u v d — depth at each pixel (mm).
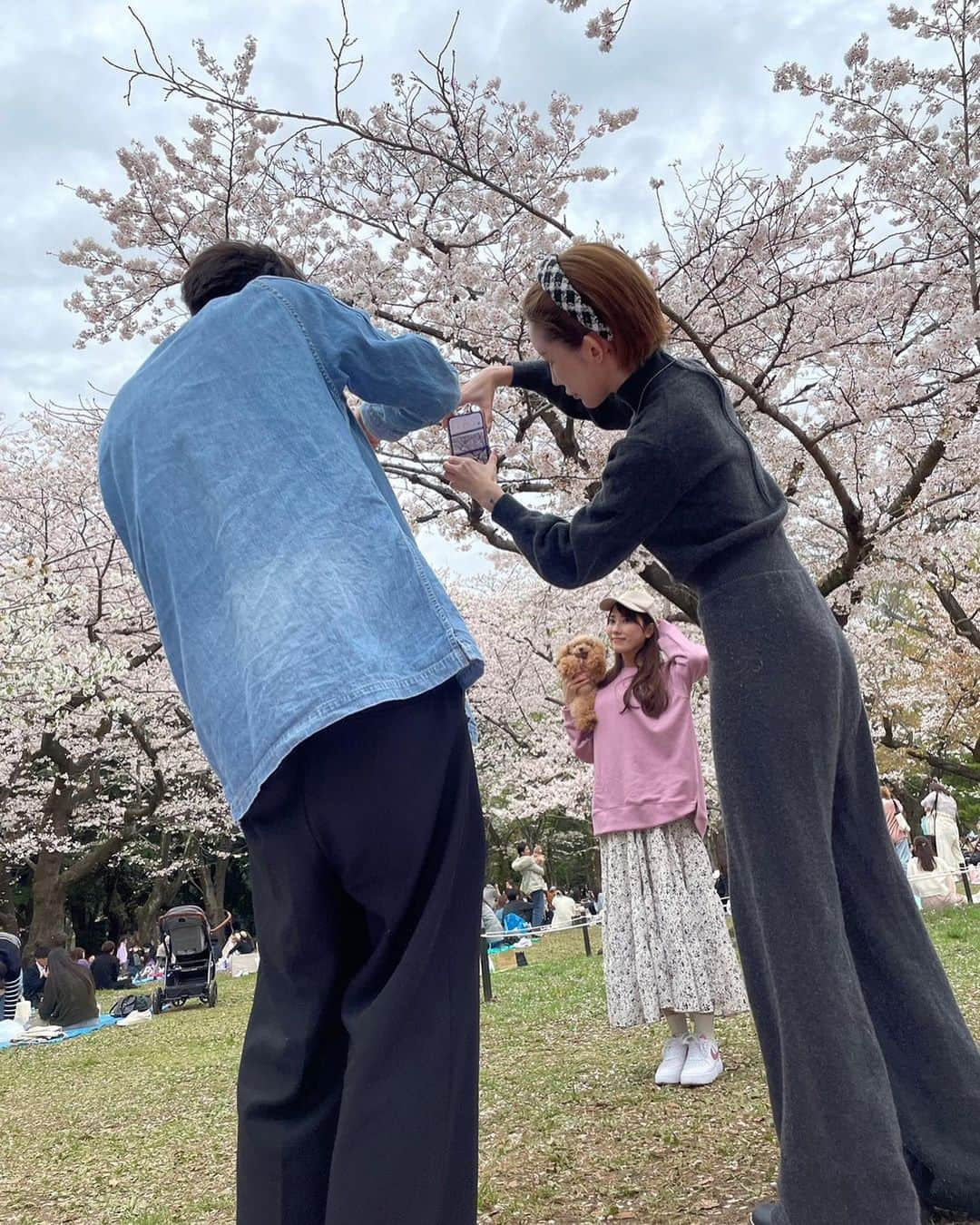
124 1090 5309
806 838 1717
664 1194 2172
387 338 1725
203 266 1788
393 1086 1264
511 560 11930
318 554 1419
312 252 6590
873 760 1951
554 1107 3219
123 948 23297
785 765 1737
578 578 1899
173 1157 3387
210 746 1437
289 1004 1386
